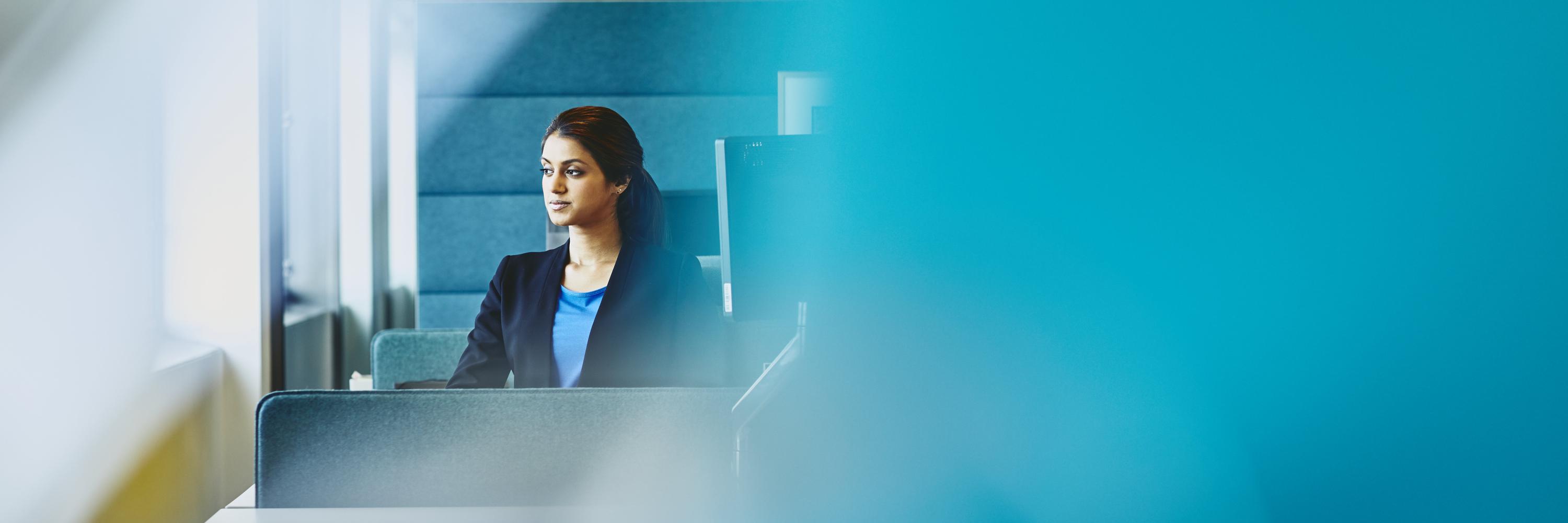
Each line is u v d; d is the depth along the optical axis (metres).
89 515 1.57
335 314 3.13
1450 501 0.59
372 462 1.04
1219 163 0.63
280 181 2.17
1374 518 0.61
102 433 1.60
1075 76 0.66
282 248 2.19
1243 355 0.63
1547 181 0.56
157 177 1.95
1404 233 0.59
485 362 1.51
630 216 1.52
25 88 1.42
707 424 1.05
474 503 1.05
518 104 3.66
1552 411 0.57
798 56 3.69
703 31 3.69
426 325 3.68
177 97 2.02
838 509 0.75
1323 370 0.61
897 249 0.73
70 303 1.52
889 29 0.71
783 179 0.87
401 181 3.63
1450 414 0.59
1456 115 0.57
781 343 2.08
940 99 0.70
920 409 0.73
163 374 1.78
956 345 0.71
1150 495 0.66
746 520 0.78
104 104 1.61
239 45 2.03
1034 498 0.70
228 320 2.06
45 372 1.46
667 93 3.70
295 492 1.04
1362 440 0.61
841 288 0.75
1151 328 0.66
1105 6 0.65
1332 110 0.60
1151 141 0.64
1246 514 0.64
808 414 0.77
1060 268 0.68
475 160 3.66
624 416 1.05
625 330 1.46
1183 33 0.63
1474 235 0.57
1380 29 0.58
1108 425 0.67
